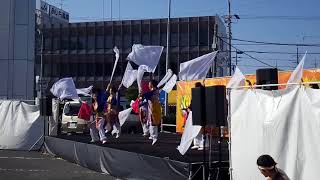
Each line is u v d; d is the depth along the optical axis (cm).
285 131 775
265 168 610
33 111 2048
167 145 1516
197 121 950
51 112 1986
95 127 1667
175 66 6988
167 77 1759
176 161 1027
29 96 3959
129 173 1232
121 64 7325
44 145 1992
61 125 2672
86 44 7600
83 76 7581
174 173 1029
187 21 6969
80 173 1400
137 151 1262
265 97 818
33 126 2034
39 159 1750
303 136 747
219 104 920
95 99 1639
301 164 748
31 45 4003
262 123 817
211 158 1082
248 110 848
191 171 977
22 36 3950
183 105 2328
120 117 1753
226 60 6091
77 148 1608
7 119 2058
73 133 2608
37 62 7794
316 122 727
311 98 739
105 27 7488
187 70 1336
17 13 3947
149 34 7231
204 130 1002
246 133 852
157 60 1588
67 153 1711
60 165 1587
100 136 1622
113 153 1333
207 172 989
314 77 1570
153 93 1567
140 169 1176
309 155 737
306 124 743
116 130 1772
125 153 1259
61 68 7700
